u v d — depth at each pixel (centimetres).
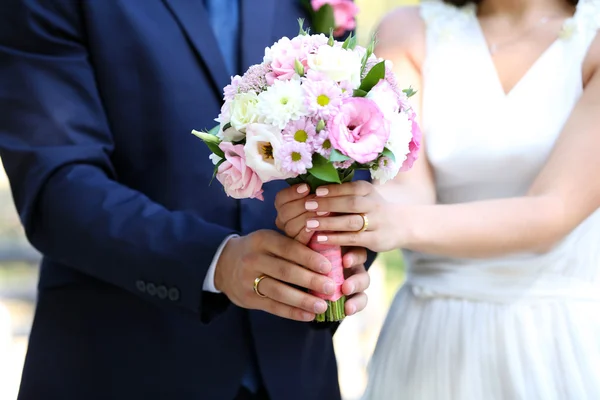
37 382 222
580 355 227
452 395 235
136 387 217
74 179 206
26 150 209
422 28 258
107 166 215
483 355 233
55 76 215
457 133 243
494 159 239
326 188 185
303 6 241
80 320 221
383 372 250
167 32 222
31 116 212
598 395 223
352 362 568
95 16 218
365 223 193
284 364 225
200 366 219
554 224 219
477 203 220
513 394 228
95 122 215
